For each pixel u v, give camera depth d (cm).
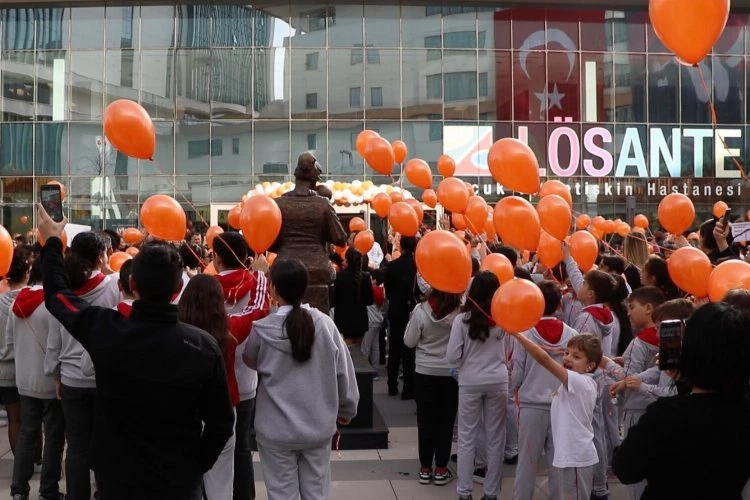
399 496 586
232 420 306
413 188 2673
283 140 2702
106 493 291
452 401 619
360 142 877
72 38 2725
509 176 550
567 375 453
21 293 538
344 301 981
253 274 498
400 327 976
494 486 552
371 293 996
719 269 426
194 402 296
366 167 2706
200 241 1268
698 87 2803
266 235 590
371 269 1165
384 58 2730
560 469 462
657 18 436
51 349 495
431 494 591
